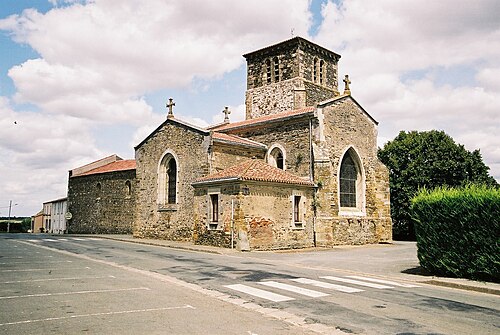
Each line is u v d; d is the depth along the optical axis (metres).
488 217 13.15
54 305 9.11
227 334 7.11
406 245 30.42
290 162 29.47
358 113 31.62
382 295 10.88
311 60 36.34
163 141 31.81
